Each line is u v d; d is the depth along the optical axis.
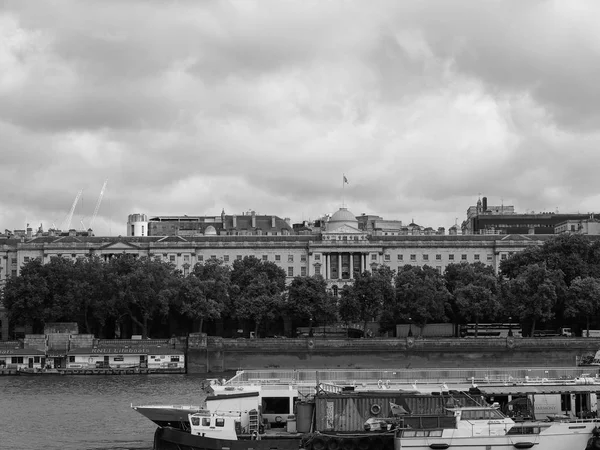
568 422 116.19
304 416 122.88
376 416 119.69
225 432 123.50
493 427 114.56
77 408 171.62
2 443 139.62
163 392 194.75
